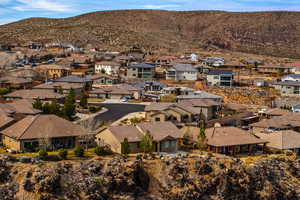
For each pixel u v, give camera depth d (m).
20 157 60.66
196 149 74.25
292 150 79.44
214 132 78.19
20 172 58.25
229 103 125.88
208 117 105.00
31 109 88.50
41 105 93.38
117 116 98.50
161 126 75.31
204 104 105.06
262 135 84.06
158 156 66.31
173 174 63.59
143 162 64.06
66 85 131.25
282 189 69.06
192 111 99.94
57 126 70.38
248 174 67.38
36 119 71.12
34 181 57.16
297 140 81.62
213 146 74.38
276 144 79.62
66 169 59.34
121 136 69.38
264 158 72.19
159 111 94.94
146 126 74.31
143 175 62.97
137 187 61.81
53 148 67.56
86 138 71.62
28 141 66.50
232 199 64.88
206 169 65.31
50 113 91.44
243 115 105.38
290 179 71.12
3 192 56.56
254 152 77.19
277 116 103.50
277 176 70.12
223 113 110.31
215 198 63.84
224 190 64.50
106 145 70.75
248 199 66.06
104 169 60.91
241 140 76.62
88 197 57.53
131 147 69.00
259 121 101.31
